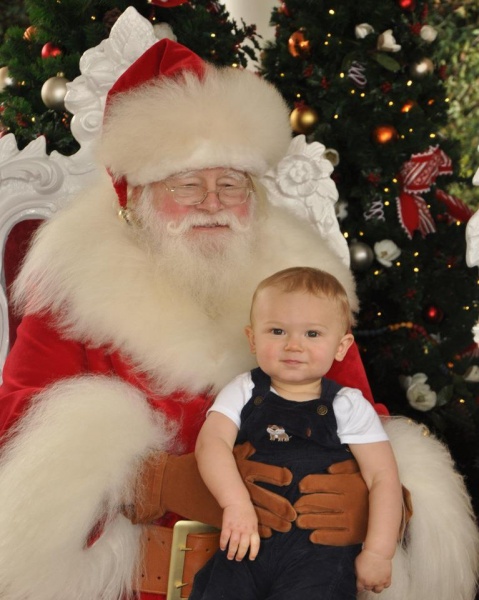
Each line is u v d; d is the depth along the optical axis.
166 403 2.01
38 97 3.08
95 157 2.26
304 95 3.42
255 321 1.79
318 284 1.76
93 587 1.80
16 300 2.21
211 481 1.68
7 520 1.78
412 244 3.49
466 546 1.95
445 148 3.74
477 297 3.55
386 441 1.76
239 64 3.31
